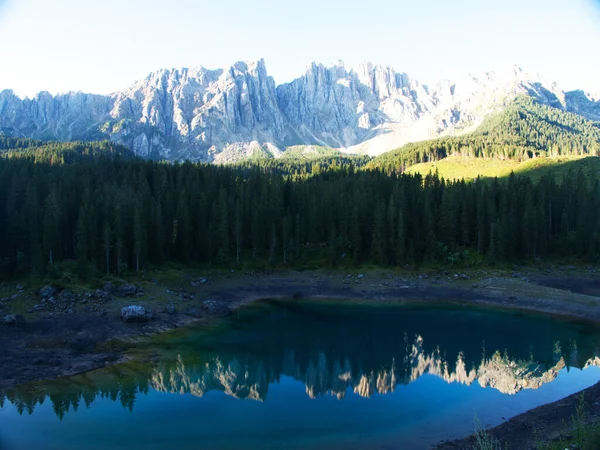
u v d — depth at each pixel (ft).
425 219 407.64
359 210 414.62
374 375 174.91
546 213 451.53
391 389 158.61
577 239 406.82
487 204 416.87
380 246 393.29
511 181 483.10
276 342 225.35
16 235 293.02
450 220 401.29
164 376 171.94
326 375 175.83
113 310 247.29
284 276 375.86
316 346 219.00
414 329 251.39
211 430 124.98
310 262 403.54
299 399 149.28
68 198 349.00
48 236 291.79
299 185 511.40
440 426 125.80
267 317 280.92
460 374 174.29
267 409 140.36
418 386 160.86
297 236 411.75
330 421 130.62
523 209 418.31
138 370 177.58
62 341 202.08
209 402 146.51
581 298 289.53
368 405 143.23
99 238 317.63
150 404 143.84
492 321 266.77
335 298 335.88
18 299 243.60
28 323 217.56
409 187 491.72
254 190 488.44
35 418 131.64
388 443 116.06
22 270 286.46
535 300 301.02
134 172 471.21
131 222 339.16
